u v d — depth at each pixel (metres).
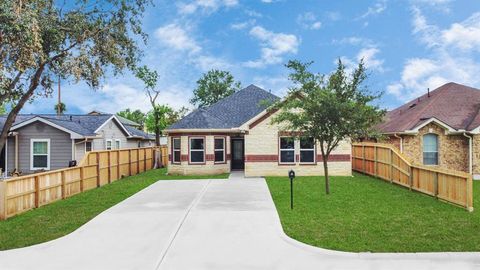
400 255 7.66
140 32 17.34
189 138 24.55
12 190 12.05
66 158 23.94
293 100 15.77
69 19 15.90
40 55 14.34
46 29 14.82
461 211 12.10
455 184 13.16
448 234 9.24
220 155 25.06
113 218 11.33
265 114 22.48
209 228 10.05
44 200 14.05
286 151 22.59
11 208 11.98
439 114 23.75
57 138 23.94
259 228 9.99
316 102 14.82
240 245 8.55
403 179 17.55
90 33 16.12
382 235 9.16
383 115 14.97
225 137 25.12
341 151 22.53
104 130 29.09
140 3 17.05
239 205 13.17
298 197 14.77
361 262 7.43
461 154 22.59
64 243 8.84
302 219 10.91
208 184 19.19
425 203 13.53
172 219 11.11
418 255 7.66
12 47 13.22
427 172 15.25
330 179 20.64
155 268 7.18
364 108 14.77
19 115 28.75
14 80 15.35
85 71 16.30
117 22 16.72
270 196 15.06
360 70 14.94
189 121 24.78
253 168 22.59
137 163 26.56
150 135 46.22
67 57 16.02
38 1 14.45
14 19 12.36
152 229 9.99
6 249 8.48
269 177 22.06
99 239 9.13
